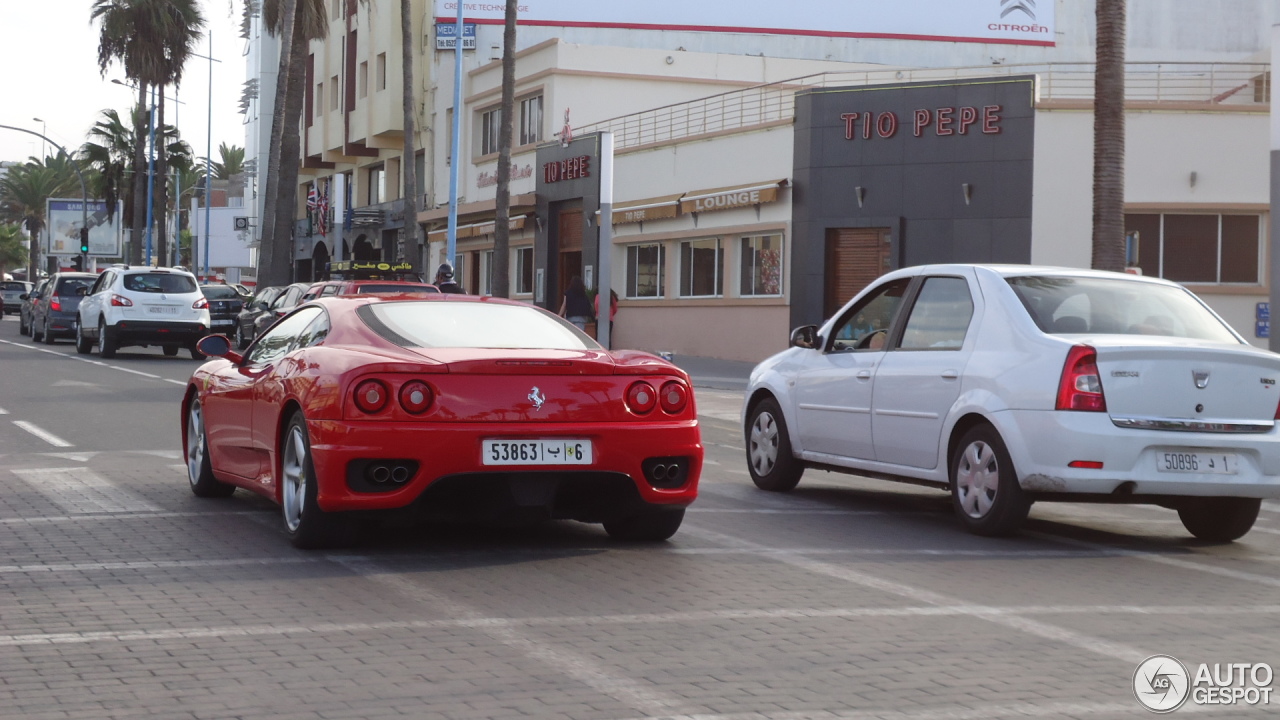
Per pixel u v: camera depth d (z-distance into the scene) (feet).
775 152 103.65
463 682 16.52
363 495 23.82
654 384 25.57
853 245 99.35
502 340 26.20
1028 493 28.63
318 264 211.20
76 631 18.92
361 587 22.34
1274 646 19.52
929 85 95.14
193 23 195.21
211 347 30.83
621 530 27.61
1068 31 167.22
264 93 269.85
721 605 21.47
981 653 18.63
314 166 203.10
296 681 16.44
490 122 150.92
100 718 14.79
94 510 30.07
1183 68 150.82
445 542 26.94
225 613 20.20
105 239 290.76
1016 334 29.22
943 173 94.63
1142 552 28.58
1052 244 91.66
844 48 162.61
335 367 24.58
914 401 31.35
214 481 31.60
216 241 347.97
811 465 35.50
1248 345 30.07
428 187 165.27
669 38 158.61
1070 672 17.69
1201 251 90.68
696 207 111.04
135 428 49.42
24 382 70.38
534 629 19.49
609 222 89.04
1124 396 27.66
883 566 25.53
